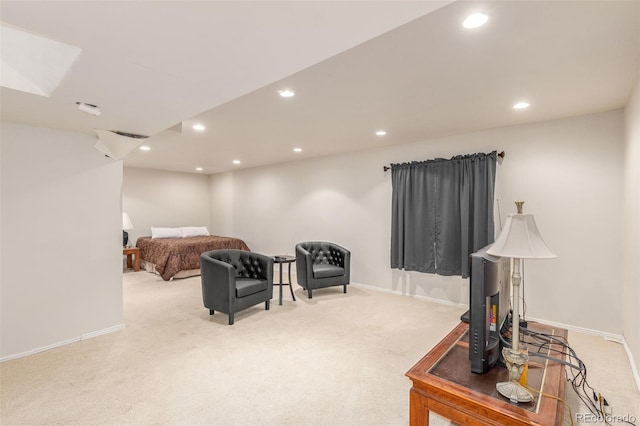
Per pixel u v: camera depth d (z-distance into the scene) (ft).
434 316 12.01
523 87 8.25
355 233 16.89
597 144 10.36
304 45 4.67
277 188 21.12
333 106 9.70
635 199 8.00
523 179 11.68
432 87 8.25
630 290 8.67
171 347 9.27
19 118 8.18
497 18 5.26
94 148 10.14
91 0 3.54
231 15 3.89
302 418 6.14
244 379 7.51
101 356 8.69
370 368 8.05
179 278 18.62
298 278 15.56
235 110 10.05
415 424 4.94
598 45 6.15
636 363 7.76
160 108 7.36
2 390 7.05
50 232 9.29
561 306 10.98
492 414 4.20
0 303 8.46
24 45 5.28
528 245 4.40
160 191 24.16
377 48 6.26
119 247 10.72
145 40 4.48
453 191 13.19
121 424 5.94
